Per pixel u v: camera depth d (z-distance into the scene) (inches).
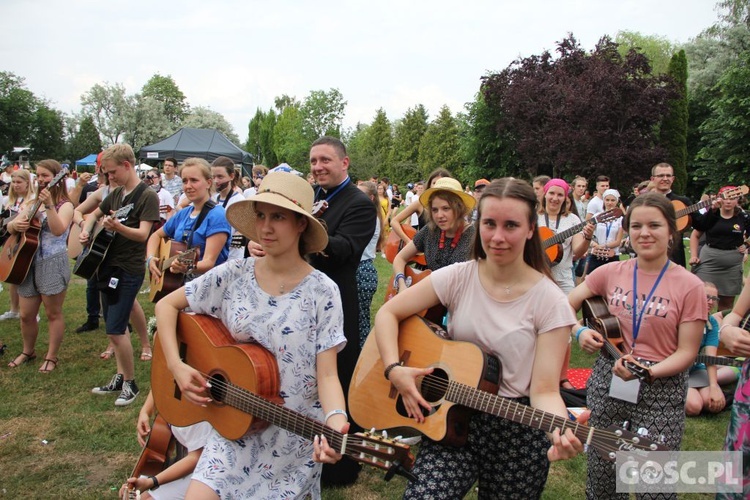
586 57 1363.2
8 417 184.9
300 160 2608.3
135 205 197.8
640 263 120.0
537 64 1427.2
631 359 109.9
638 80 1205.7
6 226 235.5
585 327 119.9
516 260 94.0
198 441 112.3
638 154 1161.4
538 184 293.0
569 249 237.6
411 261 199.2
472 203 174.4
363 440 86.0
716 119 1238.3
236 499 94.6
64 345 256.5
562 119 1248.8
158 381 111.3
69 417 185.2
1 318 294.8
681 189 1295.5
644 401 113.9
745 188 256.5
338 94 2635.3
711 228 282.0
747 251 288.4
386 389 110.6
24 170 260.7
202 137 918.4
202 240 193.0
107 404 196.2
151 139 2903.5
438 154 2162.9
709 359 183.6
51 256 221.8
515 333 93.4
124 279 195.5
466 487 97.3
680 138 1282.0
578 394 200.1
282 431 97.0
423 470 96.6
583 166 1226.6
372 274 189.2
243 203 105.0
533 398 91.9
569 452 83.9
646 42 1979.6
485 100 1503.4
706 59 1637.6
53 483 148.4
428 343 102.9
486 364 94.7
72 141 2864.2
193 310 105.0
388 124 2613.2
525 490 96.5
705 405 194.9
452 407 96.4
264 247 96.9
